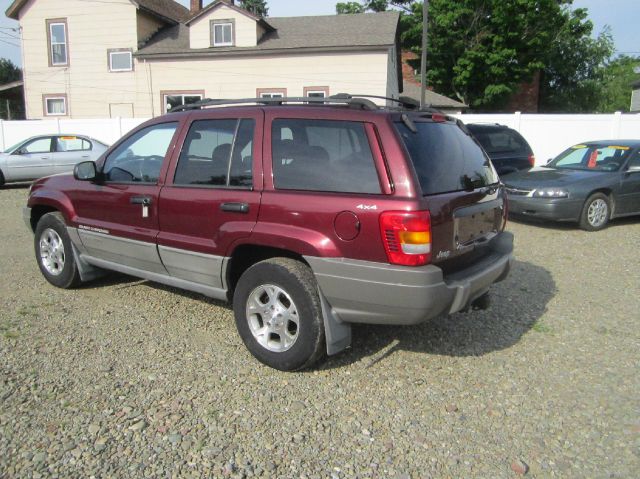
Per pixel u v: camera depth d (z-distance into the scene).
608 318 5.12
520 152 12.08
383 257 3.45
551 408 3.53
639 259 7.29
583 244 8.23
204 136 4.35
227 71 23.12
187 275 4.47
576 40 40.28
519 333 4.75
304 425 3.28
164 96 23.97
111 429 3.18
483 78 34.31
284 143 3.90
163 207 4.47
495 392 3.73
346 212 3.53
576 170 9.93
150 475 2.80
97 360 4.05
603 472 2.91
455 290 3.57
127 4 24.14
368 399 3.60
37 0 25.02
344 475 2.84
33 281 5.93
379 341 4.53
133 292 5.61
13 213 10.69
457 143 4.16
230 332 4.63
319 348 3.76
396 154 3.49
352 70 21.94
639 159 9.68
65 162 15.78
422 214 3.37
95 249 5.20
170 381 3.77
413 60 37.19
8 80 54.25
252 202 3.91
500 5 32.28
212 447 3.04
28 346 4.25
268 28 23.98
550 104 42.78
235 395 3.61
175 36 25.33
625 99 50.06
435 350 4.38
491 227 4.32
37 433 3.12
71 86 25.34
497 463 2.97
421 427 3.29
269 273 3.84
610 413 3.48
